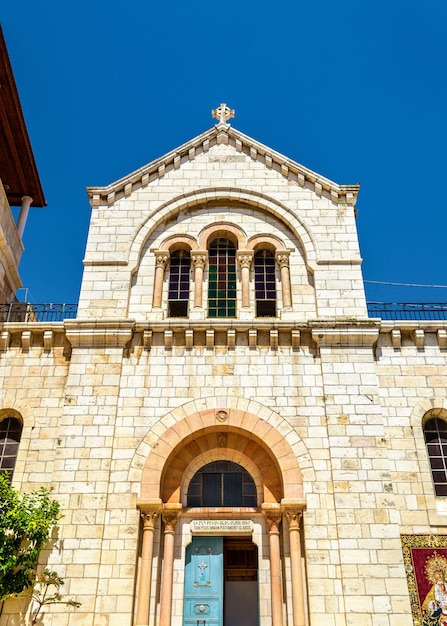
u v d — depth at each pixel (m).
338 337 18.73
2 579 14.63
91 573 15.54
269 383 18.28
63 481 16.73
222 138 23.48
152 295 20.33
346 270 20.44
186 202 21.98
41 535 15.25
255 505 17.64
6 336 19.34
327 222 21.48
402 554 15.80
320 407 17.89
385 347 19.08
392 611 15.01
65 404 17.91
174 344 18.94
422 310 20.00
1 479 15.58
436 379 18.56
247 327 19.03
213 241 21.91
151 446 17.31
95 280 20.28
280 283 20.86
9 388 18.64
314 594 15.32
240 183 22.38
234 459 18.09
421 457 17.36
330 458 17.05
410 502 16.70
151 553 16.05
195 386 18.25
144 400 18.03
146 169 22.47
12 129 23.14
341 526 16.05
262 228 21.77
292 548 15.97
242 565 22.61
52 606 15.22
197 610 16.25
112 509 16.44
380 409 17.77
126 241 21.11
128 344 18.98
